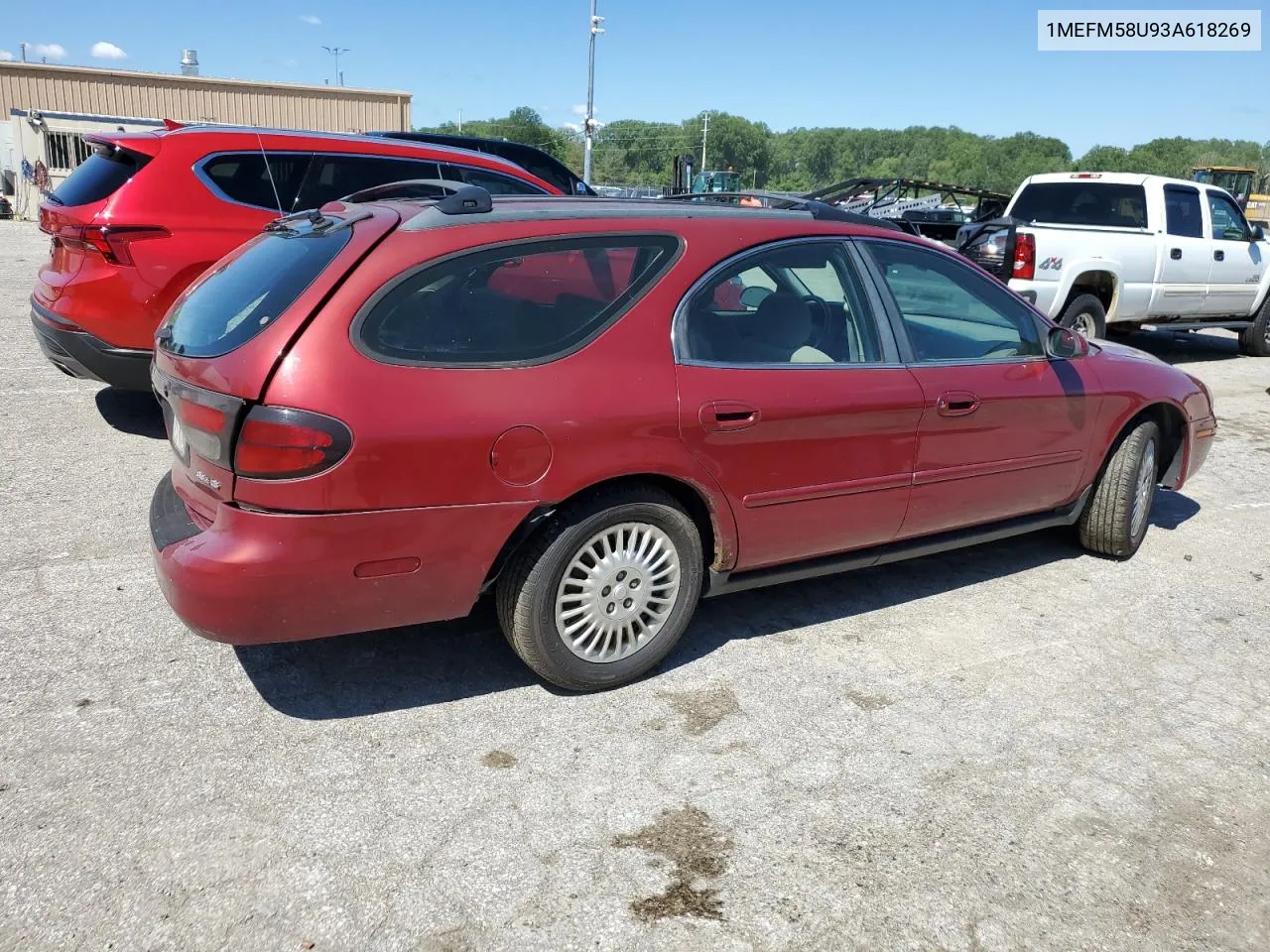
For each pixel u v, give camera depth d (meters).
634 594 3.39
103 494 5.12
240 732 3.13
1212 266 10.84
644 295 3.32
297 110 35.78
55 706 3.22
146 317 5.73
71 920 2.35
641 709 3.37
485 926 2.39
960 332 4.17
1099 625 4.21
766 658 3.77
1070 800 2.98
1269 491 6.38
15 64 32.62
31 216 29.61
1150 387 4.78
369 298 2.90
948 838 2.78
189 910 2.40
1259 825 2.91
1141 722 3.44
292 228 3.55
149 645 3.64
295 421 2.76
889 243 4.04
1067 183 10.99
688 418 3.29
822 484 3.67
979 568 4.80
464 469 2.95
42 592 4.02
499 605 3.28
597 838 2.72
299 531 2.82
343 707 3.30
